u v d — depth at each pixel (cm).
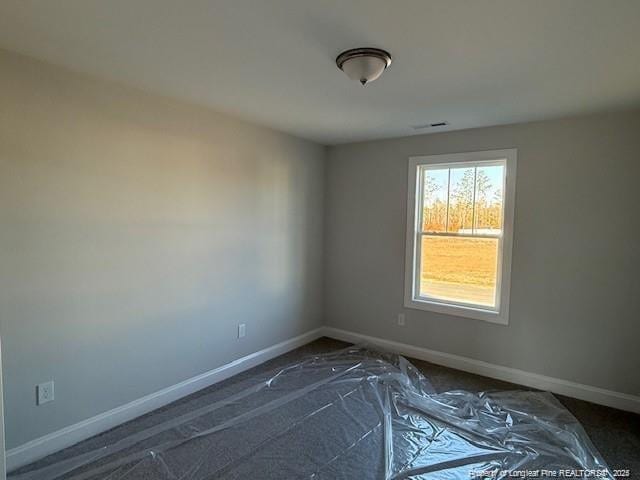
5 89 201
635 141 283
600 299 301
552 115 303
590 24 164
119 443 238
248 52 199
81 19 167
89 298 241
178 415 273
